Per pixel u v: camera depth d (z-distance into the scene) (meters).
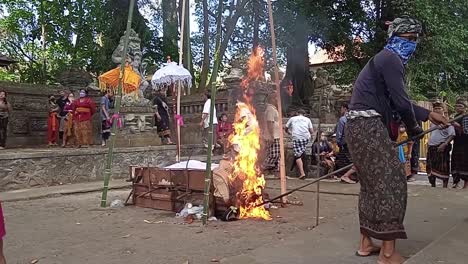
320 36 15.76
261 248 4.16
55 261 4.16
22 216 6.48
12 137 14.70
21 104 15.13
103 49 20.22
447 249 3.66
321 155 11.14
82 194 8.80
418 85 16.52
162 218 6.12
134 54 13.83
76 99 13.57
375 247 3.85
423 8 13.39
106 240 4.93
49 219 6.22
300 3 15.00
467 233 4.21
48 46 26.81
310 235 4.63
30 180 9.44
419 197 7.18
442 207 6.25
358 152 3.54
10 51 27.48
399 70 3.46
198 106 15.69
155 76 10.16
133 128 12.73
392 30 3.60
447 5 14.37
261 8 18.75
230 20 19.77
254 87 10.40
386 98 3.53
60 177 10.02
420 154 13.36
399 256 3.53
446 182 9.16
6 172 9.02
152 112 13.31
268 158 8.38
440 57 14.51
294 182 10.01
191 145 13.45
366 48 15.58
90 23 21.41
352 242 4.30
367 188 3.57
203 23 21.81
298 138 10.74
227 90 13.66
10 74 27.73
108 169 7.23
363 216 3.63
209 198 5.94
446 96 17.64
